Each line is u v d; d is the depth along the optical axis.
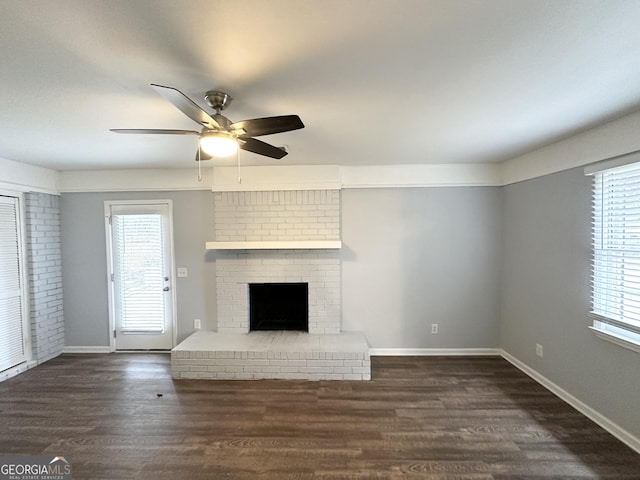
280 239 4.06
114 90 1.84
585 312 2.75
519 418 2.71
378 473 2.11
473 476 2.07
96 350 4.34
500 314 4.11
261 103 2.04
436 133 2.71
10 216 3.69
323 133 2.70
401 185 4.07
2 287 3.60
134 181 4.21
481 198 4.08
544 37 1.37
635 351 2.28
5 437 2.51
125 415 2.79
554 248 3.12
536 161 3.34
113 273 4.32
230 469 2.15
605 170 2.51
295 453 2.30
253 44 1.40
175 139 2.79
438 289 4.14
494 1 1.15
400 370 3.69
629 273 2.41
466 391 3.18
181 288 4.29
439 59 1.54
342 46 1.43
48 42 1.37
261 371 3.50
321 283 4.07
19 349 3.77
